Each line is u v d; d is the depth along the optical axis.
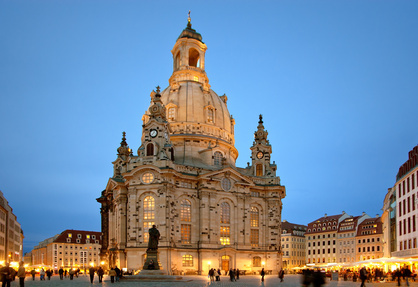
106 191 123.56
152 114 108.50
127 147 125.44
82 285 58.41
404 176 90.25
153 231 75.00
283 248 195.12
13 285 56.22
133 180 102.88
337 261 182.25
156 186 100.31
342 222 185.38
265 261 112.19
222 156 118.19
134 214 101.12
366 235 170.38
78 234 199.50
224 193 109.38
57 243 191.25
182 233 102.75
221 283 65.75
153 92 128.50
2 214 128.12
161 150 103.75
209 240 103.94
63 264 190.38
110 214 118.75
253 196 116.00
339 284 62.31
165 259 96.12
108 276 101.38
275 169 124.44
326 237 189.38
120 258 103.50
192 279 78.31
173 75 132.00
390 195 111.25
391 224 107.31
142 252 98.31
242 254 109.19
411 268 82.75
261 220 115.44
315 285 30.02
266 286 58.22
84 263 196.25
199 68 133.75
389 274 78.44
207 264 102.44
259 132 124.81
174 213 101.50
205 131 119.00
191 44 135.25
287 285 60.97
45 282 70.19
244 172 122.88
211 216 105.50
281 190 118.69
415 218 83.19
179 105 120.50
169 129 112.62
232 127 130.75
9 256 142.75
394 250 103.44
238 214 110.75
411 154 92.00
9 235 142.50
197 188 106.94
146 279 69.81
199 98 122.44
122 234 105.38
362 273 48.00
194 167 108.56
